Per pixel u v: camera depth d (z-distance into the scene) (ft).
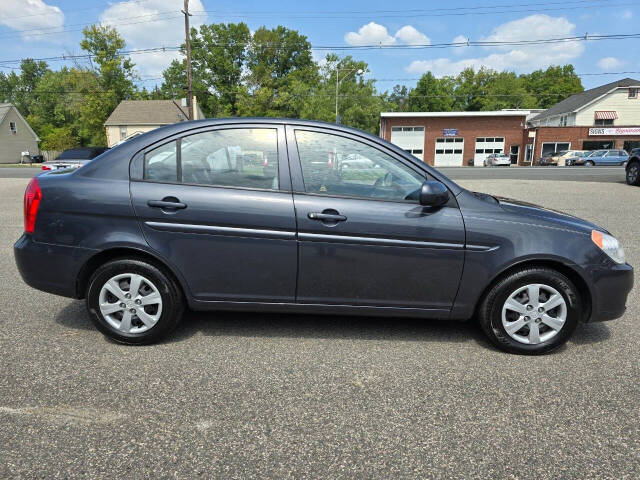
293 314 12.46
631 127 132.16
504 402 8.25
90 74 170.30
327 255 9.84
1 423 7.38
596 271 9.87
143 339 10.27
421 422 7.61
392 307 10.19
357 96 172.24
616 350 10.54
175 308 10.26
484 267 9.89
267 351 10.19
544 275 9.88
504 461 6.66
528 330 10.21
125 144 10.23
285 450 6.85
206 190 9.87
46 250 10.09
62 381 8.73
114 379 8.85
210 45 207.10
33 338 10.69
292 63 227.20
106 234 9.87
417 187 9.97
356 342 10.75
